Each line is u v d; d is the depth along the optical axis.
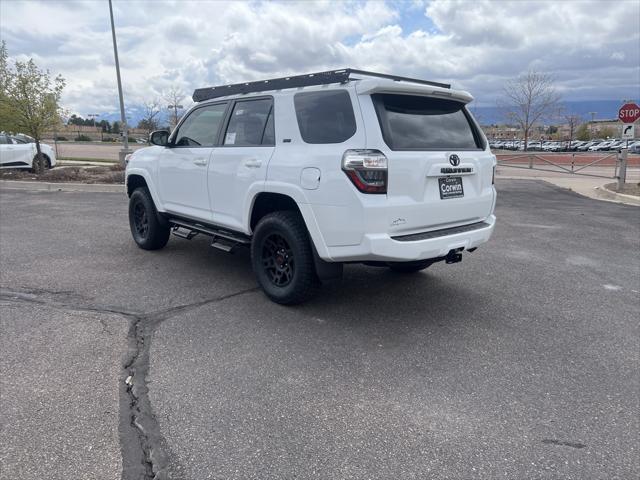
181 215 5.89
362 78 4.07
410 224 3.97
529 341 4.04
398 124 4.01
